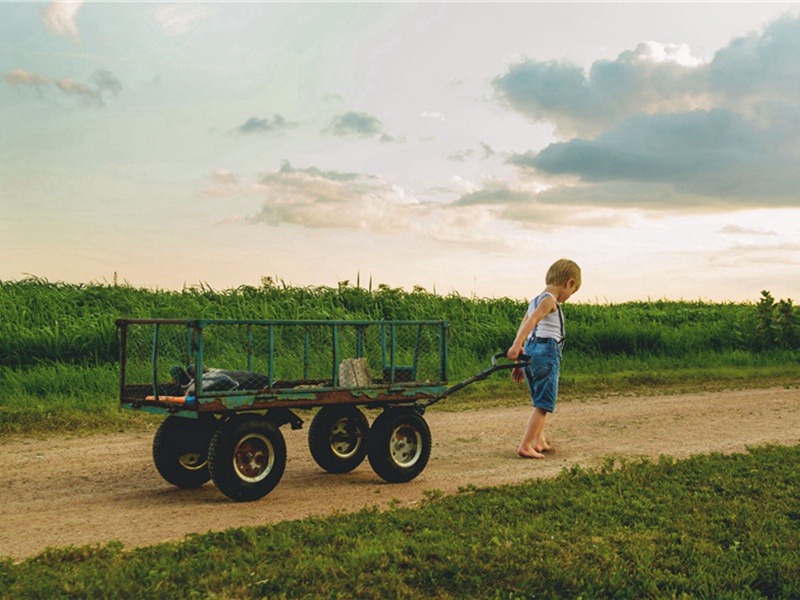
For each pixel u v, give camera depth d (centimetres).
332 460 749
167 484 707
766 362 1986
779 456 779
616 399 1361
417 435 714
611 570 446
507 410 1217
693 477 687
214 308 1747
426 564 448
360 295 1988
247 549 479
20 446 888
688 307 2916
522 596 413
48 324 1513
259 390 620
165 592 405
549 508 582
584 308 2359
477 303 2150
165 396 673
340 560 455
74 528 554
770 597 428
